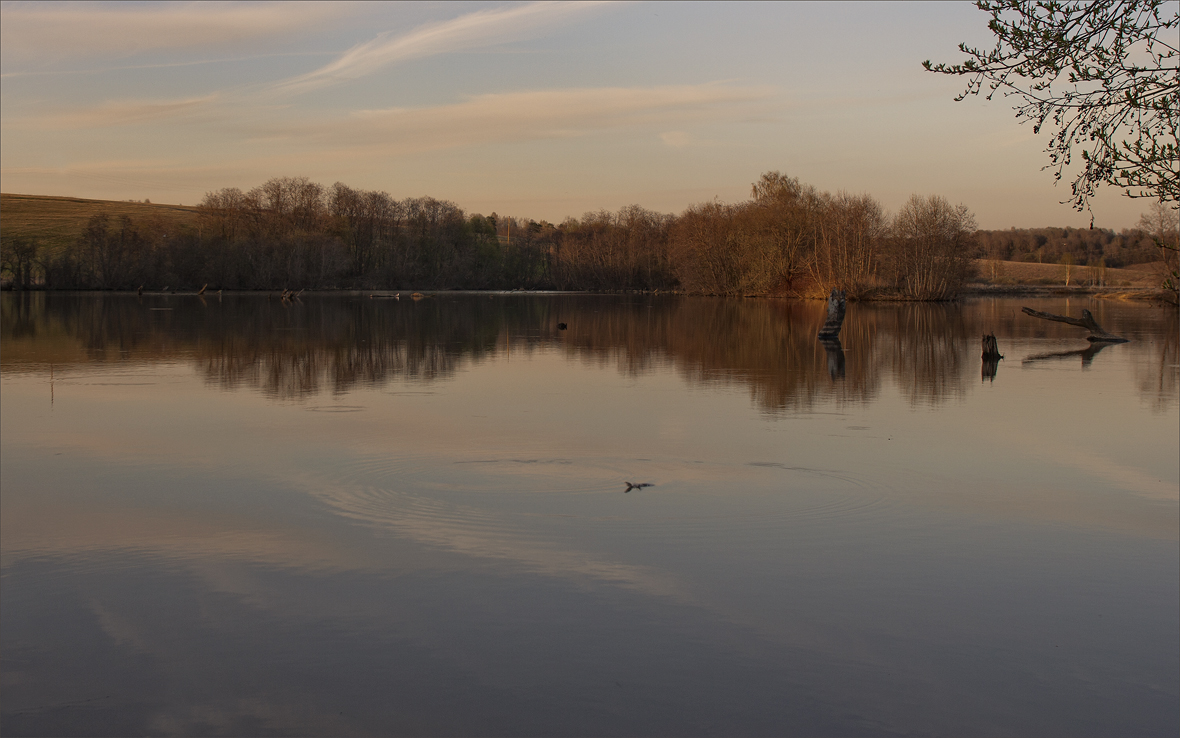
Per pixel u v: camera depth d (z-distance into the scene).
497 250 165.62
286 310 74.12
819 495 14.80
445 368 32.50
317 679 8.88
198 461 17.19
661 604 10.48
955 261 97.50
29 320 58.25
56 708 8.43
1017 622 10.16
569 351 38.94
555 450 18.05
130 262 116.56
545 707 8.40
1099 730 8.16
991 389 27.17
